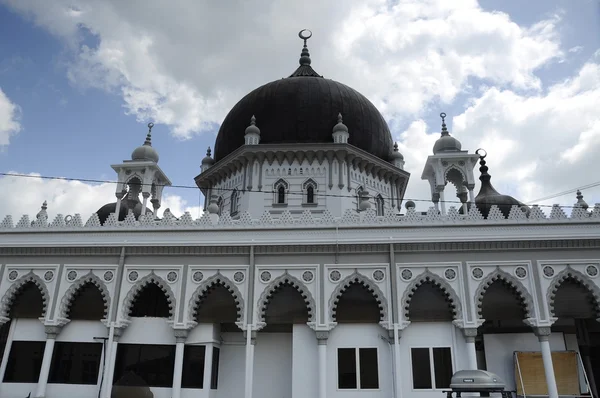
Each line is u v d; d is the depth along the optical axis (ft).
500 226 57.57
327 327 56.13
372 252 58.49
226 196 84.53
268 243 59.21
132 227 62.18
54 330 59.52
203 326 59.82
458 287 56.34
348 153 80.07
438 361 55.77
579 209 57.41
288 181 79.82
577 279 55.52
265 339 62.23
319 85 88.58
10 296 61.62
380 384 55.42
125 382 56.90
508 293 57.16
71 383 59.16
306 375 56.39
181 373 56.65
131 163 78.23
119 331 58.80
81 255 62.13
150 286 64.49
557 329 59.98
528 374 56.90
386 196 86.53
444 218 58.85
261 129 84.69
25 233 63.26
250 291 57.77
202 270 59.88
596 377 65.82
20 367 60.90
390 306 56.08
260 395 60.18
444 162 75.82
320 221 59.98
